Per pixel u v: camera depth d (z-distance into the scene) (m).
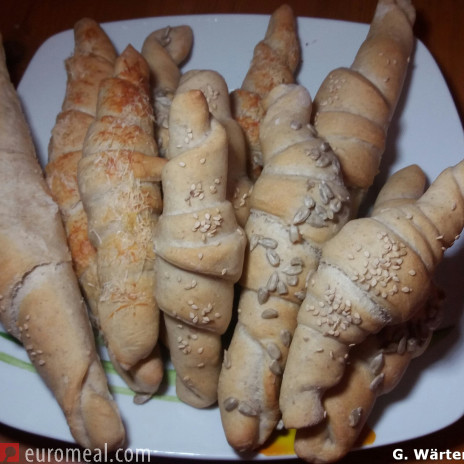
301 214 0.26
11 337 0.32
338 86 0.32
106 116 0.29
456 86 0.41
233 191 0.29
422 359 0.30
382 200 0.32
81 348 0.28
